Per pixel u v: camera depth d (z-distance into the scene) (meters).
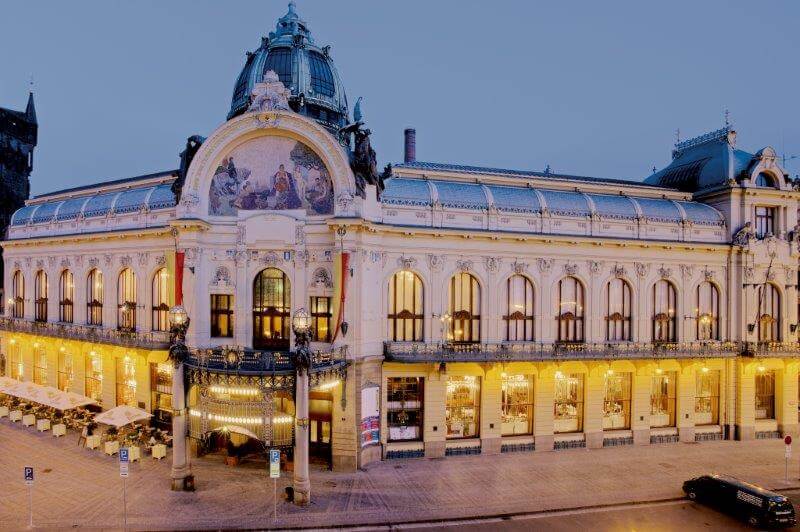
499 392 35.22
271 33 50.00
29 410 40.41
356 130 33.44
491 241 35.44
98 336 38.16
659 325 38.72
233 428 27.20
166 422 36.47
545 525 24.89
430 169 37.69
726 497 26.22
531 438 35.81
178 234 33.03
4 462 31.47
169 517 24.67
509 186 38.72
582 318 37.38
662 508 27.06
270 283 33.72
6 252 48.19
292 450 31.00
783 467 33.19
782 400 40.22
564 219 37.12
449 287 35.28
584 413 36.84
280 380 26.89
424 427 34.09
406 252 34.19
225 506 25.94
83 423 37.25
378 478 30.14
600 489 29.12
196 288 32.81
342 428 31.28
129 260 38.56
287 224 33.00
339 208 32.03
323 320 32.81
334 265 32.03
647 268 38.19
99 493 27.20
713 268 39.62
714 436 39.38
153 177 40.75
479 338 35.56
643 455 35.28
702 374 39.72
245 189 33.84
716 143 43.97
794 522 24.66
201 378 27.55
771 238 40.03
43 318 45.78
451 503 26.94
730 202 40.19
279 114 32.72
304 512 25.50
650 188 42.00
